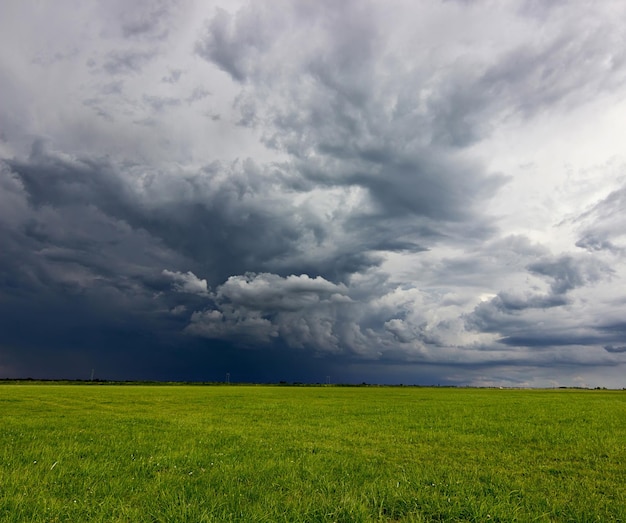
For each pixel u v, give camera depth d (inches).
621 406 1980.8
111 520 336.5
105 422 1092.5
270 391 3693.4
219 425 1063.0
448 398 2642.7
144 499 398.3
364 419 1250.6
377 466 582.2
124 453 644.1
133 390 3459.6
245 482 476.1
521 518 356.2
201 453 647.1
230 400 2170.3
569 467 593.3
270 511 353.1
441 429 1016.9
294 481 471.8
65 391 3065.9
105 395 2532.0
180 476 494.0
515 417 1343.5
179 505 370.0
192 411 1502.2
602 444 788.6
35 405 1702.8
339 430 979.3
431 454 685.3
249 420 1197.7
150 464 556.1
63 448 665.6
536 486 478.6
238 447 710.5
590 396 3287.4
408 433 935.0
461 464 611.8
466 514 370.3
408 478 494.3
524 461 637.3
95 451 659.4
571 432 964.0
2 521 333.4
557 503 402.6
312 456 626.8
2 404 1728.6
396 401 2233.0
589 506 397.7
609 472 561.6
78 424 1040.2
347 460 606.2
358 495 416.5
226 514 345.1
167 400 2127.2
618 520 363.3
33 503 376.2
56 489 432.8
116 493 422.3
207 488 435.8
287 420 1207.6
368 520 341.4
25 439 776.9
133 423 1077.8
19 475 478.6
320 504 378.6
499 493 432.1
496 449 738.8
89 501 393.7
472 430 1002.7
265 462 575.5
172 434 869.2
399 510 382.0
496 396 3061.0
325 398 2492.6
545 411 1603.1
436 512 370.6
